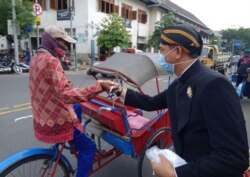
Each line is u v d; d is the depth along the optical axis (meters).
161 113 3.60
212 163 1.43
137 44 31.41
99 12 24.41
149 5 32.03
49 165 2.94
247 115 8.02
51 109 2.62
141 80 3.37
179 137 1.73
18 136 5.55
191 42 1.68
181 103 1.70
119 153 3.70
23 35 18.88
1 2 18.08
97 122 3.63
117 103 3.34
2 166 2.72
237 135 1.42
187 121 1.63
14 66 16.55
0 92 10.30
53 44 2.60
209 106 1.50
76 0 23.22
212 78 1.54
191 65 1.71
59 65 2.50
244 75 10.12
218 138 1.45
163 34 1.77
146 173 3.92
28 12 17.97
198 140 1.61
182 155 1.74
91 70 3.73
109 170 4.20
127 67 3.47
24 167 2.81
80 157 3.06
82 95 2.43
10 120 6.64
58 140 2.70
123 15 28.11
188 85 1.67
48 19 24.12
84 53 23.61
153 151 1.92
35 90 2.62
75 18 23.50
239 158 1.41
